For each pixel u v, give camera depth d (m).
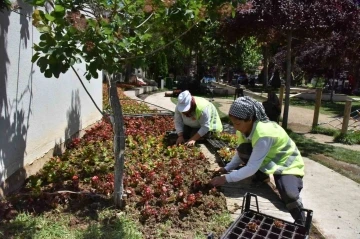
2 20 3.44
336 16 7.98
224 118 10.88
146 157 4.92
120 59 2.97
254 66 37.28
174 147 5.32
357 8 8.22
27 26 4.02
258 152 3.26
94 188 3.82
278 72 31.33
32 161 4.26
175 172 4.28
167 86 26.30
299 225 2.61
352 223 3.74
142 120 7.92
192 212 3.36
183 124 5.96
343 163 6.42
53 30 2.93
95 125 7.07
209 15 3.12
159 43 3.53
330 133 9.46
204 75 32.19
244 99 3.34
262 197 4.01
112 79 3.23
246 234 2.52
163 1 2.89
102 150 5.08
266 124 3.34
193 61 30.84
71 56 2.69
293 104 18.03
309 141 8.24
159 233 3.00
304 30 8.59
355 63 19.06
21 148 3.93
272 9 7.72
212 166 4.82
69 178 4.12
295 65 26.59
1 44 3.43
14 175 3.75
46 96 4.69
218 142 5.88
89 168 4.30
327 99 21.83
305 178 5.23
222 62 27.38
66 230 2.97
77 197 3.54
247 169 3.33
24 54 3.96
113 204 3.43
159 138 6.10
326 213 3.97
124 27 2.93
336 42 10.70
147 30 3.18
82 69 6.37
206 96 19.95
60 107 5.26
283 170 3.29
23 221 3.04
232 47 25.41
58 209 3.28
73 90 5.90
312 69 20.39
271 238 2.49
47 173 4.07
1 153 3.46
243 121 3.27
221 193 3.80
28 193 3.56
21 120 3.92
